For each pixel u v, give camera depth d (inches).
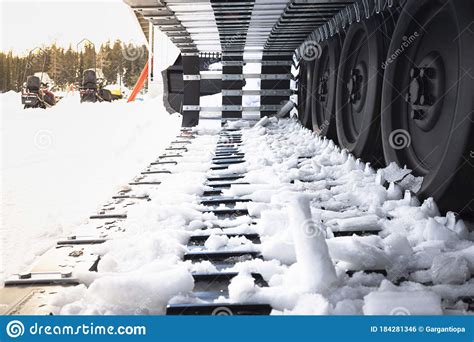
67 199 158.6
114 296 59.7
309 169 133.7
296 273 62.2
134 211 96.2
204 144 201.9
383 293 54.4
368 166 122.9
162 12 180.7
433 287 59.8
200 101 281.3
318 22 198.4
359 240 71.4
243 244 79.0
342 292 58.6
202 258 74.9
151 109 495.8
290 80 274.1
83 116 490.0
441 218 82.7
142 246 76.0
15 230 121.9
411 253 69.0
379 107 127.0
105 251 77.7
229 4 173.0
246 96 274.5
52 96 576.4
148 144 291.0
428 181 89.5
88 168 219.5
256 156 158.6
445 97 91.8
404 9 106.7
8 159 255.4
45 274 69.3
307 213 60.4
